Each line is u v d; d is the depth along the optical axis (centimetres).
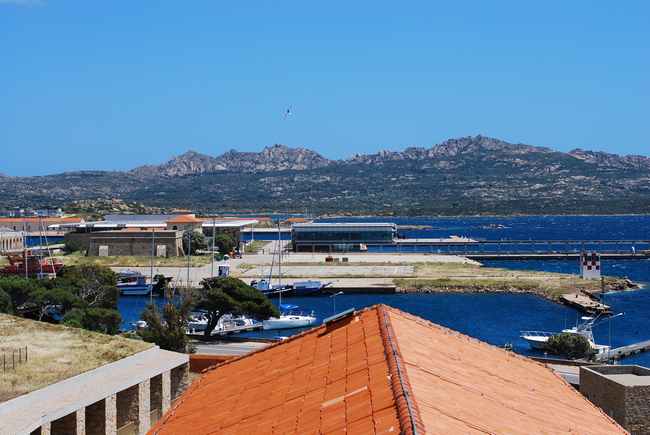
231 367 4403
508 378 3769
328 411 2984
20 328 7981
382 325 3838
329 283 19775
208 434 3381
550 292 18712
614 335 13938
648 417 5578
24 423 5250
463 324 14812
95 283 13825
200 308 12300
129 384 6378
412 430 2458
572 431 3241
